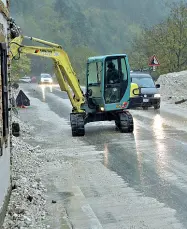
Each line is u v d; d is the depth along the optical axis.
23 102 25.75
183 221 7.11
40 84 53.28
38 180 9.53
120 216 7.39
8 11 8.31
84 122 16.08
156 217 7.30
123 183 9.27
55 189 8.97
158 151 12.33
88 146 13.48
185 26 38.66
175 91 31.56
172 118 19.52
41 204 7.99
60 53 16.08
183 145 13.08
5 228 6.67
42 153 12.45
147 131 16.02
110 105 16.02
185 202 8.01
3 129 7.11
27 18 113.81
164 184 9.11
